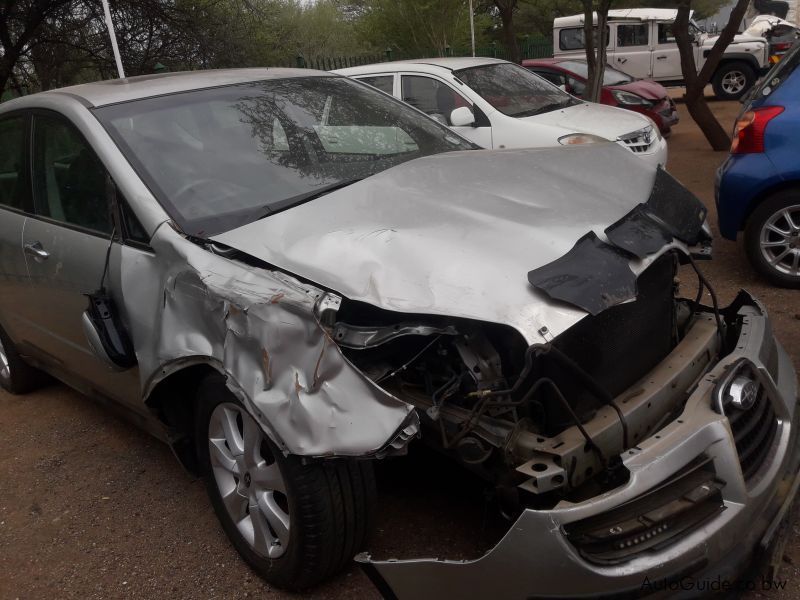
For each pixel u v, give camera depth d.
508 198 2.95
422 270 2.51
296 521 2.58
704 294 5.36
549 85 8.80
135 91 3.73
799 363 4.15
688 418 2.34
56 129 3.74
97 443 4.36
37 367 4.76
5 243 4.18
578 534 2.15
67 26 13.95
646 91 12.29
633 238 2.67
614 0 11.34
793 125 5.09
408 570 2.36
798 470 2.60
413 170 3.31
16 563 3.36
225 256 2.86
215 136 3.51
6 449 4.44
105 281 3.34
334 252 2.67
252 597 2.90
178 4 14.91
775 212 5.25
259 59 16.33
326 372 2.37
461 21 22.61
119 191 3.24
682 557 2.18
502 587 2.20
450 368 2.56
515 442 2.38
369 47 24.50
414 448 3.16
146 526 3.48
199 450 3.11
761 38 16.95
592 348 2.52
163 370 2.95
